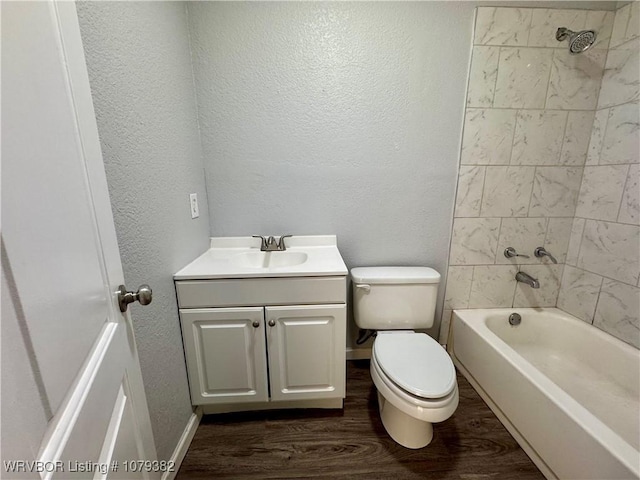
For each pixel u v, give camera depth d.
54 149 0.42
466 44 1.38
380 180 1.54
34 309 0.35
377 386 1.16
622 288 1.39
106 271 0.57
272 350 1.25
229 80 1.37
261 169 1.49
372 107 1.44
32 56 0.38
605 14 1.36
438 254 1.66
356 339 1.75
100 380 0.48
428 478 1.09
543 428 1.09
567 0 1.34
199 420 1.32
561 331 1.63
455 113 1.46
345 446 1.21
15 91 0.34
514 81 1.42
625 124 1.33
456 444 1.22
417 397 1.03
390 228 1.61
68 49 0.47
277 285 1.19
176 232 1.15
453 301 1.72
